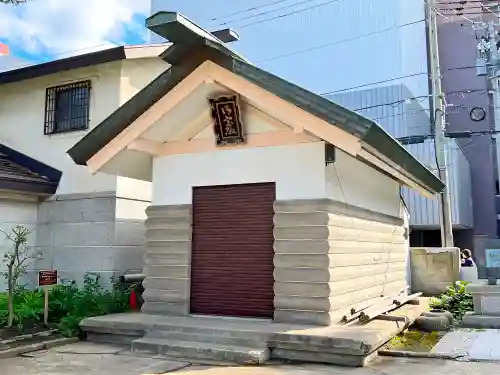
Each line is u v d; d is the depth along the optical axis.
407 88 21.92
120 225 10.77
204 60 7.47
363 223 8.78
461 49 24.34
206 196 8.49
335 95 22.78
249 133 8.12
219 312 8.14
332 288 7.34
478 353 6.95
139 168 9.39
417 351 7.09
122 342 7.85
